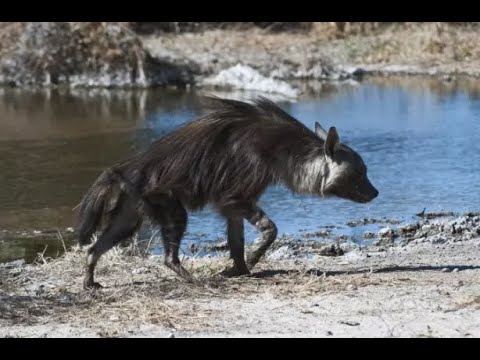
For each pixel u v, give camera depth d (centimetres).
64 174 5188
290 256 3631
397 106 7381
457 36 9950
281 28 10594
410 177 5088
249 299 2816
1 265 3569
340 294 2841
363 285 2961
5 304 2780
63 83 8819
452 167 5309
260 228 3112
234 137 3088
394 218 4334
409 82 8806
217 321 2569
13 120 6906
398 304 2702
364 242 3919
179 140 3098
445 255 3556
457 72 9269
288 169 3116
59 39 8838
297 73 9169
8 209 4478
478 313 2598
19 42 8888
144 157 3109
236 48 9838
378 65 9556
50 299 2888
